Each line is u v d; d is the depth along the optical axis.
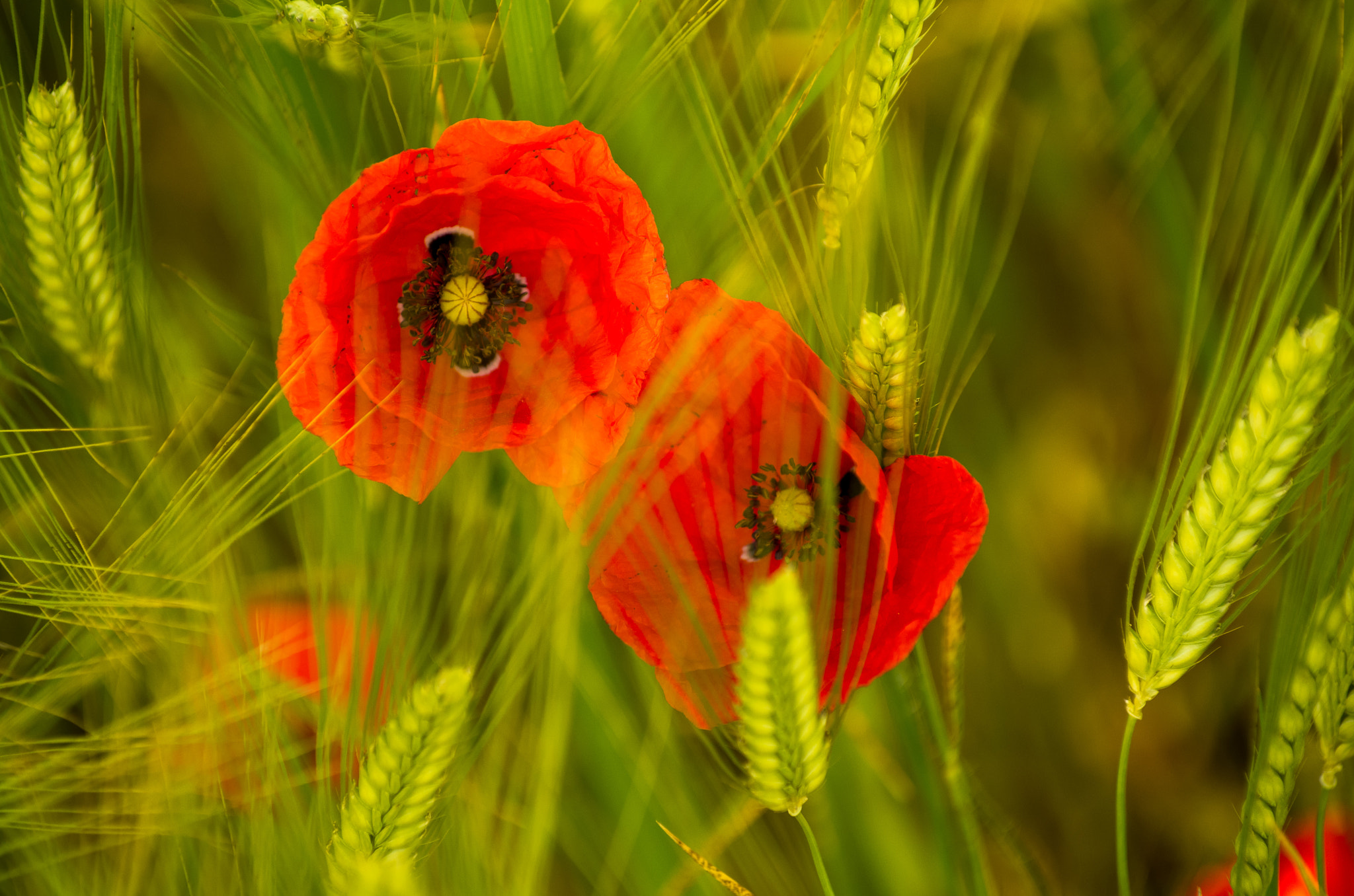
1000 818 0.97
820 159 1.00
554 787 0.92
